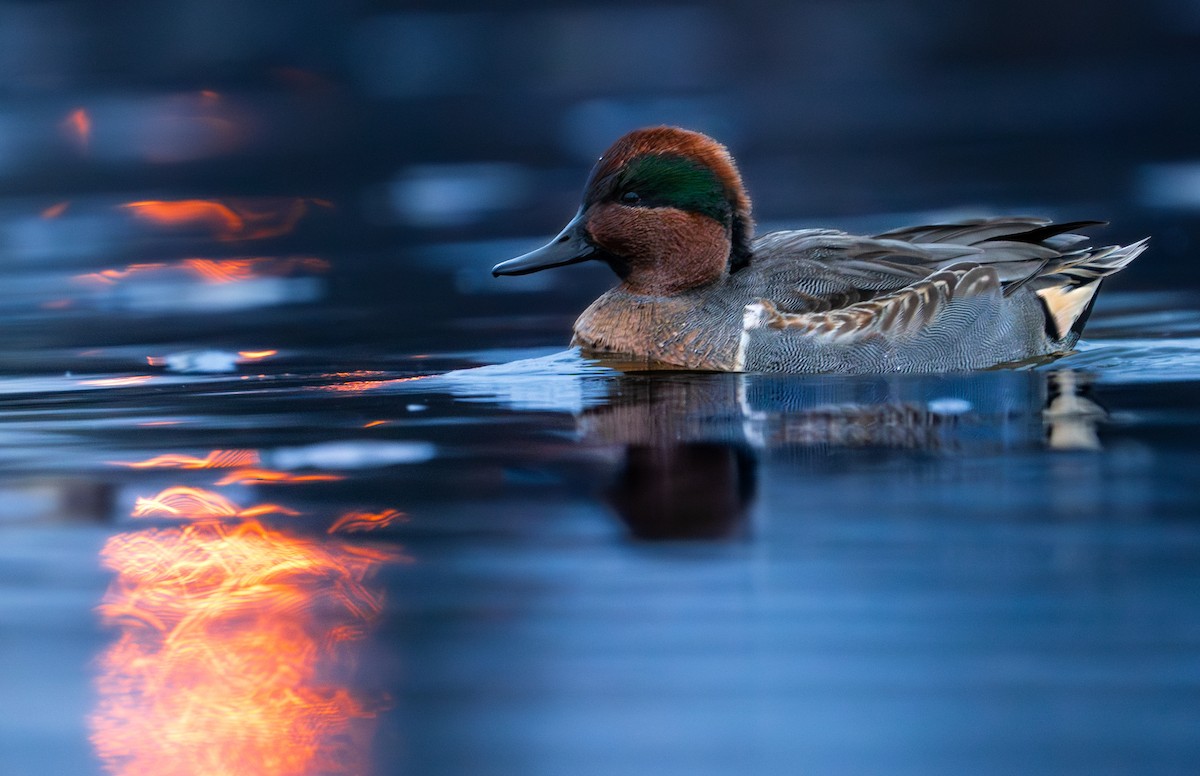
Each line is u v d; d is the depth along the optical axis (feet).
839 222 71.41
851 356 41.83
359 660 23.38
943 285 42.09
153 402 40.14
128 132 106.11
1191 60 128.36
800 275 43.24
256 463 33.68
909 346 41.98
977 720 20.90
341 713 21.80
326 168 95.14
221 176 92.68
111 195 86.89
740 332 42.45
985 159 92.02
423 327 51.57
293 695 22.38
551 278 62.80
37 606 25.89
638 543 27.73
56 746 21.43
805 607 24.59
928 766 19.85
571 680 22.40
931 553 26.73
